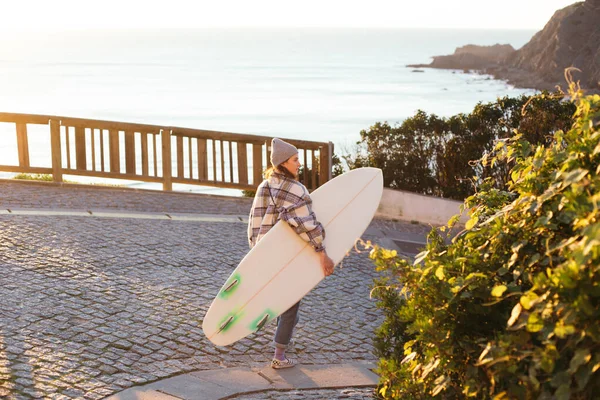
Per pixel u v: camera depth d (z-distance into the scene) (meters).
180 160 12.38
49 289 6.60
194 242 8.90
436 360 2.93
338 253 5.46
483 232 3.15
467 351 2.79
